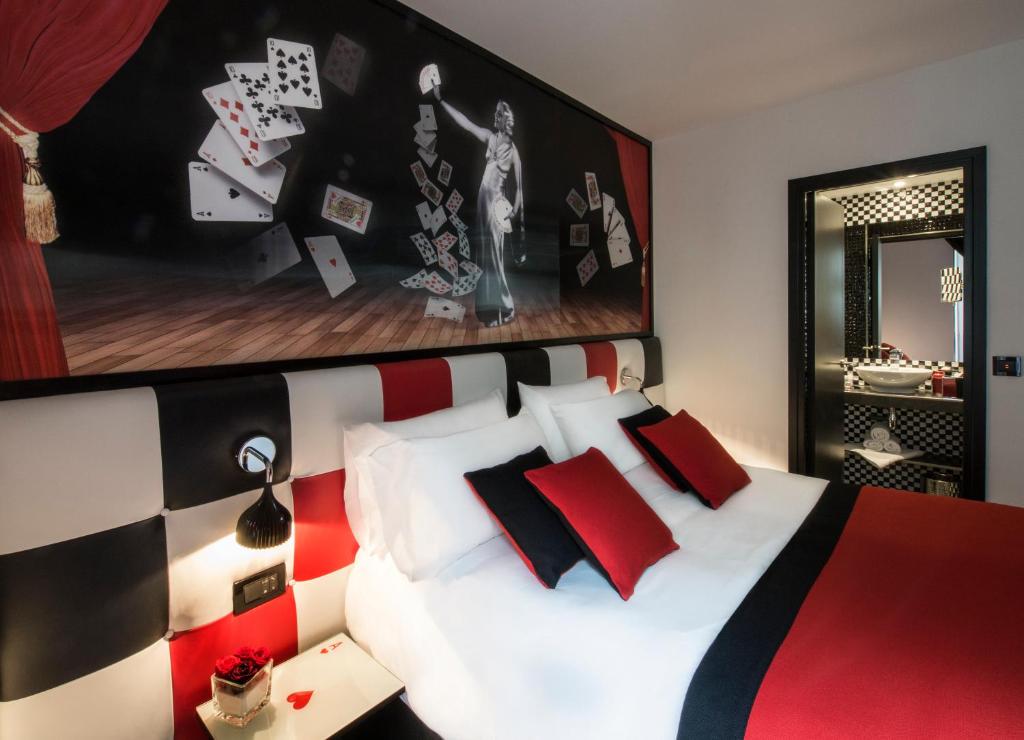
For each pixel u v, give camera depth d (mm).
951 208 3543
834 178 3092
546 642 1295
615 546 1532
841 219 3756
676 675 1151
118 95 1308
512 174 2604
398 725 1489
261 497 1423
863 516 1999
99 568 1219
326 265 1800
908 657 1164
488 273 2477
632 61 2607
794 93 3072
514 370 2436
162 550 1339
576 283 3086
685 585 1514
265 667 1363
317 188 1766
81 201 1252
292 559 1632
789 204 3262
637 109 3230
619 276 3484
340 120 1832
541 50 2469
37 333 1191
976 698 1025
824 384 3490
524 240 2689
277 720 1327
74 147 1238
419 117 2125
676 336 3818
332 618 1742
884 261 3826
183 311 1444
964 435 2791
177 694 1380
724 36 2398
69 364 1240
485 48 2432
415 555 1575
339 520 1742
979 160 2668
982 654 1164
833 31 2396
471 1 2062
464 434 1838
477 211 2406
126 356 1338
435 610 1480
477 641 1353
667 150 3770
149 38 1360
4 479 1086
